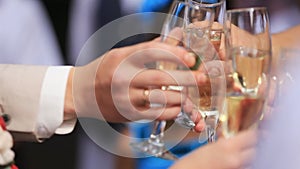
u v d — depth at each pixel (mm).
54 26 1712
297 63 856
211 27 1053
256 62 933
